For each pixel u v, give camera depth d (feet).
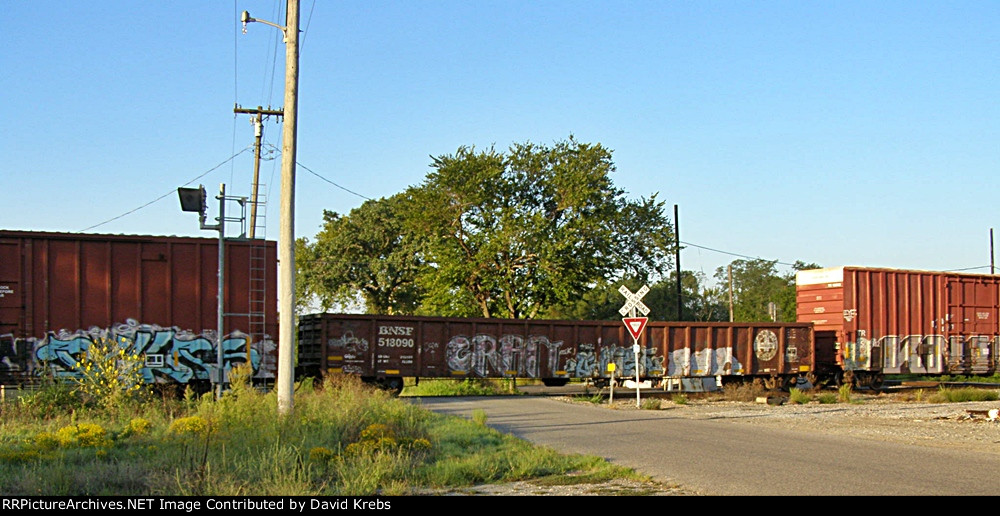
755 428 54.39
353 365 82.84
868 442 45.83
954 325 102.83
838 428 54.39
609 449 43.21
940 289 102.58
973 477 33.22
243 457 34.47
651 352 94.84
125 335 64.95
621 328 94.43
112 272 65.26
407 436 42.11
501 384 106.73
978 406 73.87
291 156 48.24
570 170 138.51
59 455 36.09
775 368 98.37
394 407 51.01
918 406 75.51
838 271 98.53
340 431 42.45
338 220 214.90
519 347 90.27
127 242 65.77
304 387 69.31
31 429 45.21
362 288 205.46
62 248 64.39
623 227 144.77
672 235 149.38
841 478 33.12
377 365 83.97
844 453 40.91
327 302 206.59
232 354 66.85
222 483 29.89
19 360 62.64
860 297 98.22
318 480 33.06
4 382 62.18
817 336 101.60
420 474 34.65
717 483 32.30
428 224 137.80
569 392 98.53
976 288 104.99
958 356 102.53
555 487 32.35
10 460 34.68
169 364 65.57
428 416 55.36
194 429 41.50
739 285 300.20
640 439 47.80
